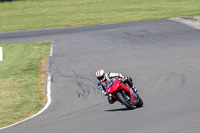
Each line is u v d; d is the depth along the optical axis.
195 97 37.22
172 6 194.75
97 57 75.50
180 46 79.88
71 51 86.62
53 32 129.25
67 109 39.81
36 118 36.75
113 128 26.78
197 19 129.38
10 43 112.12
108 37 104.25
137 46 85.12
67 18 171.75
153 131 24.36
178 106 33.47
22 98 48.62
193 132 22.97
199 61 61.56
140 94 43.12
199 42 83.38
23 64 75.25
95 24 144.88
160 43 86.69
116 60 70.12
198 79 47.88
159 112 31.42
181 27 112.75
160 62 63.97
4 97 50.38
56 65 71.25
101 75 33.28
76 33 120.25
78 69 65.25
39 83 57.91
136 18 154.38
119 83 33.38
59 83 55.94
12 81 61.09
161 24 124.81
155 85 47.44
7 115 40.53
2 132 31.83
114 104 39.41
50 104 44.03
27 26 154.25
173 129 24.34
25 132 30.34
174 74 53.06
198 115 27.97
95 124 29.33
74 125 30.20
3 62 82.88
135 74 56.12
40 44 102.94
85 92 48.47
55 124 32.06
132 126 26.70
